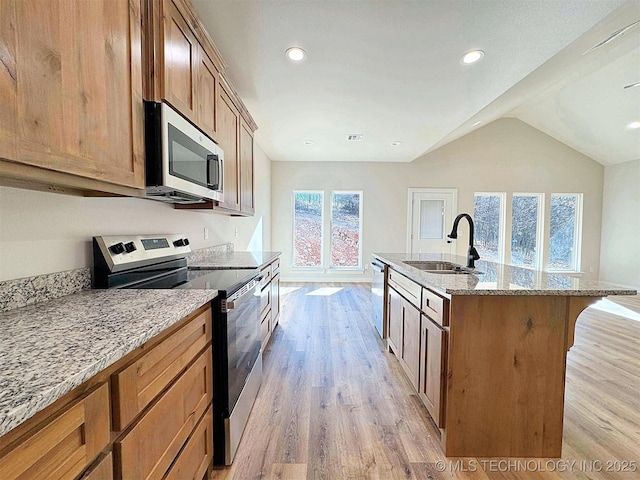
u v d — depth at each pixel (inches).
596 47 88.7
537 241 255.3
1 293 40.6
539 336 62.8
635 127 197.8
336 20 77.0
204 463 52.7
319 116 143.8
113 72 42.5
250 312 75.7
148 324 35.6
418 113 139.4
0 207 40.8
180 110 58.7
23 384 22.1
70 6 35.0
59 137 33.8
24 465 20.8
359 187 250.1
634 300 196.1
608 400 83.2
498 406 63.1
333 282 249.1
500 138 249.6
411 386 90.4
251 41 85.6
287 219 250.1
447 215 251.3
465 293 59.2
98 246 56.7
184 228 101.3
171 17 54.9
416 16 75.5
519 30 80.5
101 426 28.1
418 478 57.8
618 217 244.1
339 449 64.9
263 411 78.1
